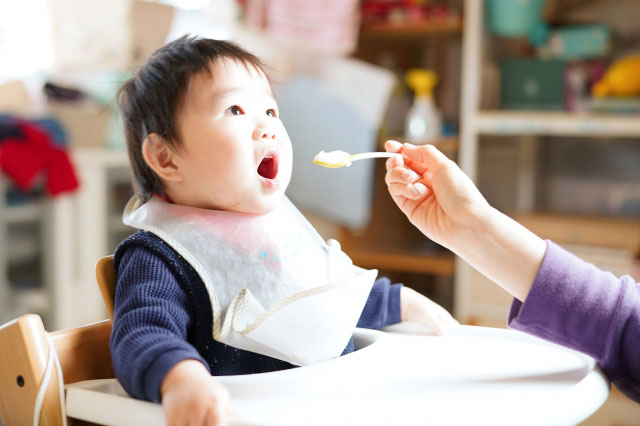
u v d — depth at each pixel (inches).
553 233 79.4
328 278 26.3
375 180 90.8
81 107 88.4
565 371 23.0
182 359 18.2
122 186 89.9
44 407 20.4
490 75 84.5
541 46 84.6
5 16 91.3
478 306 81.2
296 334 21.8
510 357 24.5
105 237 87.4
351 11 84.8
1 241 75.6
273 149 25.3
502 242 23.2
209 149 24.5
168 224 24.6
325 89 86.5
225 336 21.9
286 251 25.7
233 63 25.6
